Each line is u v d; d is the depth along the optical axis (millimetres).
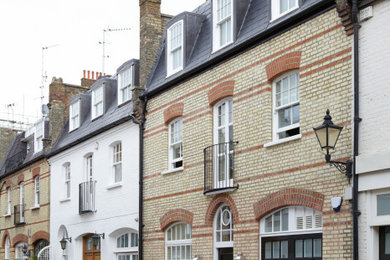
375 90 9953
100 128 19875
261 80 12727
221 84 14039
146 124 17438
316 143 11094
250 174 12766
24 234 27062
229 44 13898
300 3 11898
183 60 15859
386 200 9672
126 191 18328
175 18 16484
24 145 29953
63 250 22734
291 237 11672
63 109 25516
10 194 29781
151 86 17312
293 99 12047
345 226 10258
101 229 19797
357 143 10109
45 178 25203
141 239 16969
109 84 21094
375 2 10109
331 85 10891
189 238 15188
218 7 14672
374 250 9750
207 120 14500
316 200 10922
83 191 20922
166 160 16391
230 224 13594
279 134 12414
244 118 13148
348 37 10633
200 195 14508
